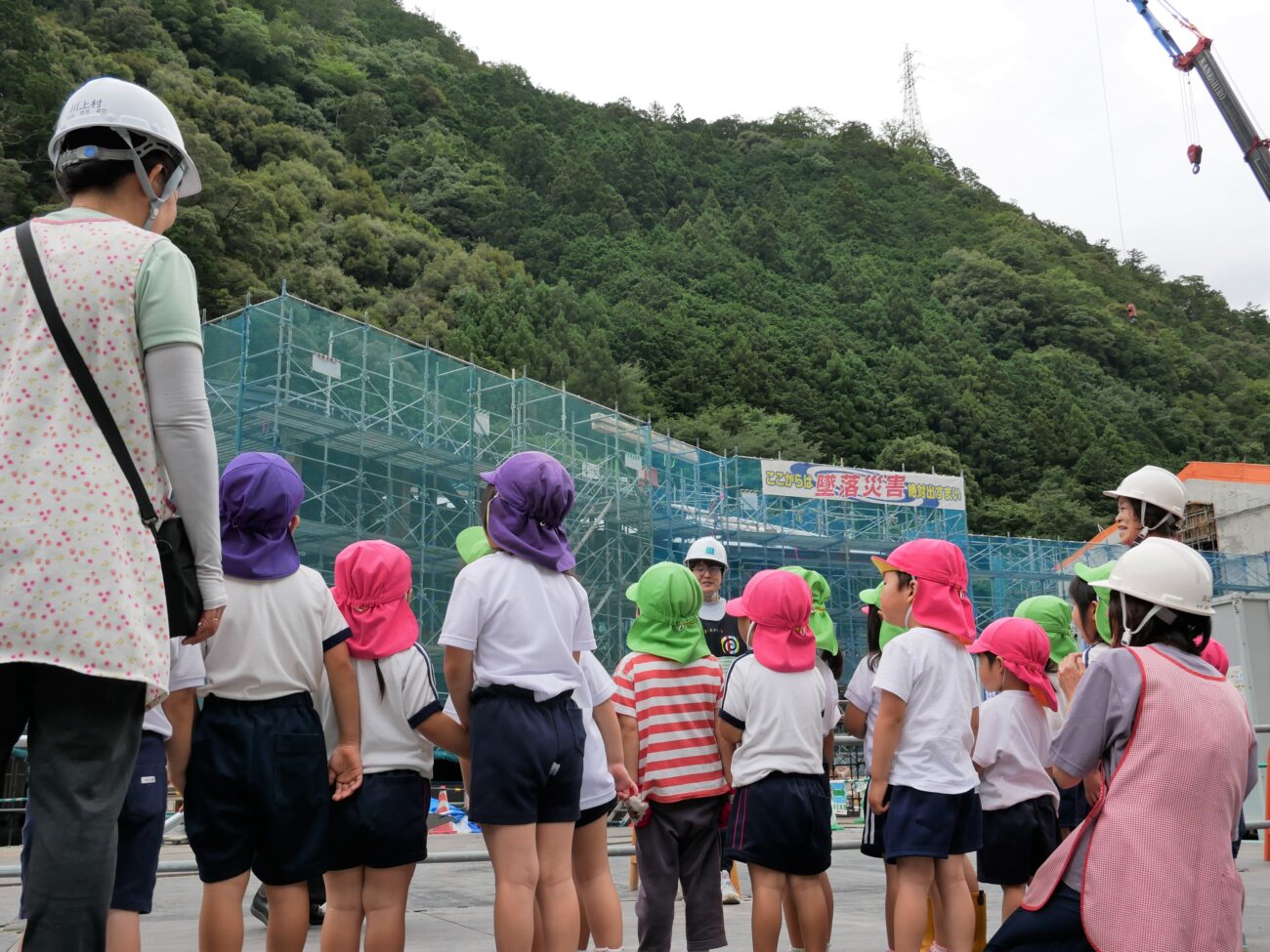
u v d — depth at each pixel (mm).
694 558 6926
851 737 5824
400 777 3873
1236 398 103188
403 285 71062
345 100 98812
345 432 25562
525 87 127875
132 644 2186
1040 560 46469
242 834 3426
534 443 30312
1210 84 50625
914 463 72750
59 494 2203
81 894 2074
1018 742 4891
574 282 88875
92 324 2318
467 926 5840
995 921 6328
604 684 4262
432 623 26828
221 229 57344
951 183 144250
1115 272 132875
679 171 118812
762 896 4453
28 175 47562
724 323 84562
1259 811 10086
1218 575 45875
